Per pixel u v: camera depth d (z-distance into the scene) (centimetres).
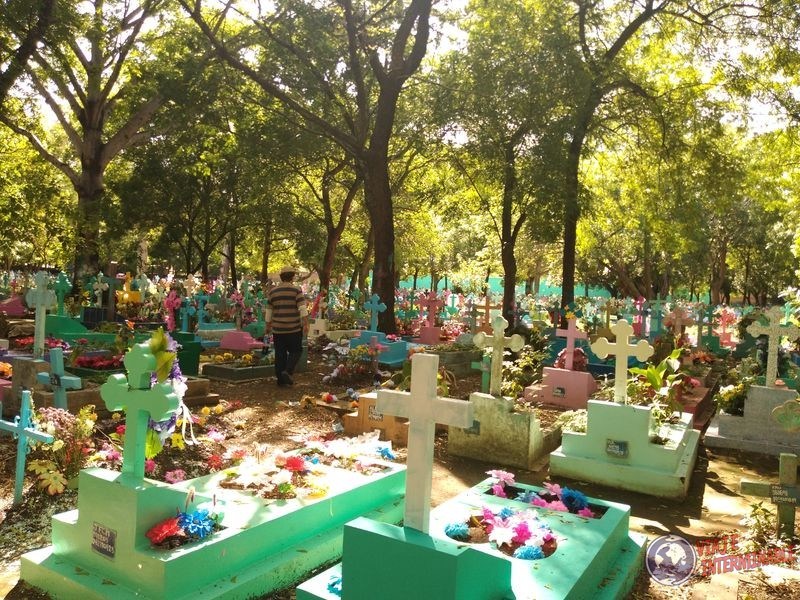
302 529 441
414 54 1830
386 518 507
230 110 2161
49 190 2123
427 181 3112
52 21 1723
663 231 2366
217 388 1088
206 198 3139
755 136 2297
